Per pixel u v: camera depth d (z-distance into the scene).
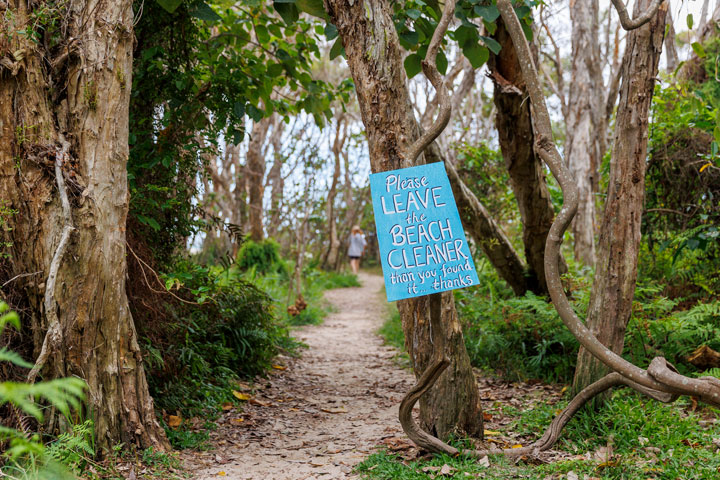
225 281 6.59
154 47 4.50
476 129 15.94
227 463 3.65
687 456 3.33
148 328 4.44
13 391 1.04
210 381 5.37
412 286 3.21
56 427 3.19
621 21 3.29
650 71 4.33
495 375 6.02
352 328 10.67
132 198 4.29
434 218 3.26
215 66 5.25
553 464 3.34
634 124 4.35
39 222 3.27
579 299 5.83
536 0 4.45
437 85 3.31
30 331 3.32
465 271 3.22
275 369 6.82
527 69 3.28
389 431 4.34
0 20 3.16
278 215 15.55
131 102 4.65
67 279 3.29
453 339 3.73
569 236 9.05
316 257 20.94
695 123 5.44
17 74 3.20
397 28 4.23
